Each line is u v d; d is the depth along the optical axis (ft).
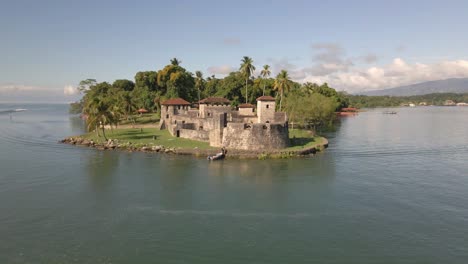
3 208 142.82
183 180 183.11
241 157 237.86
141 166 213.87
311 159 236.84
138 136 320.70
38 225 126.72
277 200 153.07
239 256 105.40
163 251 108.17
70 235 118.83
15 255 105.60
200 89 574.97
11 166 214.28
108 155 248.32
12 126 485.97
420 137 362.53
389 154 258.98
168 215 135.95
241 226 126.31
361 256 106.01
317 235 119.55
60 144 301.43
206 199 154.20
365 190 167.94
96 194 160.45
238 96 510.17
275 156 238.68
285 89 413.18
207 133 286.66
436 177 192.65
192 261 102.63
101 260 102.99
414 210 142.31
